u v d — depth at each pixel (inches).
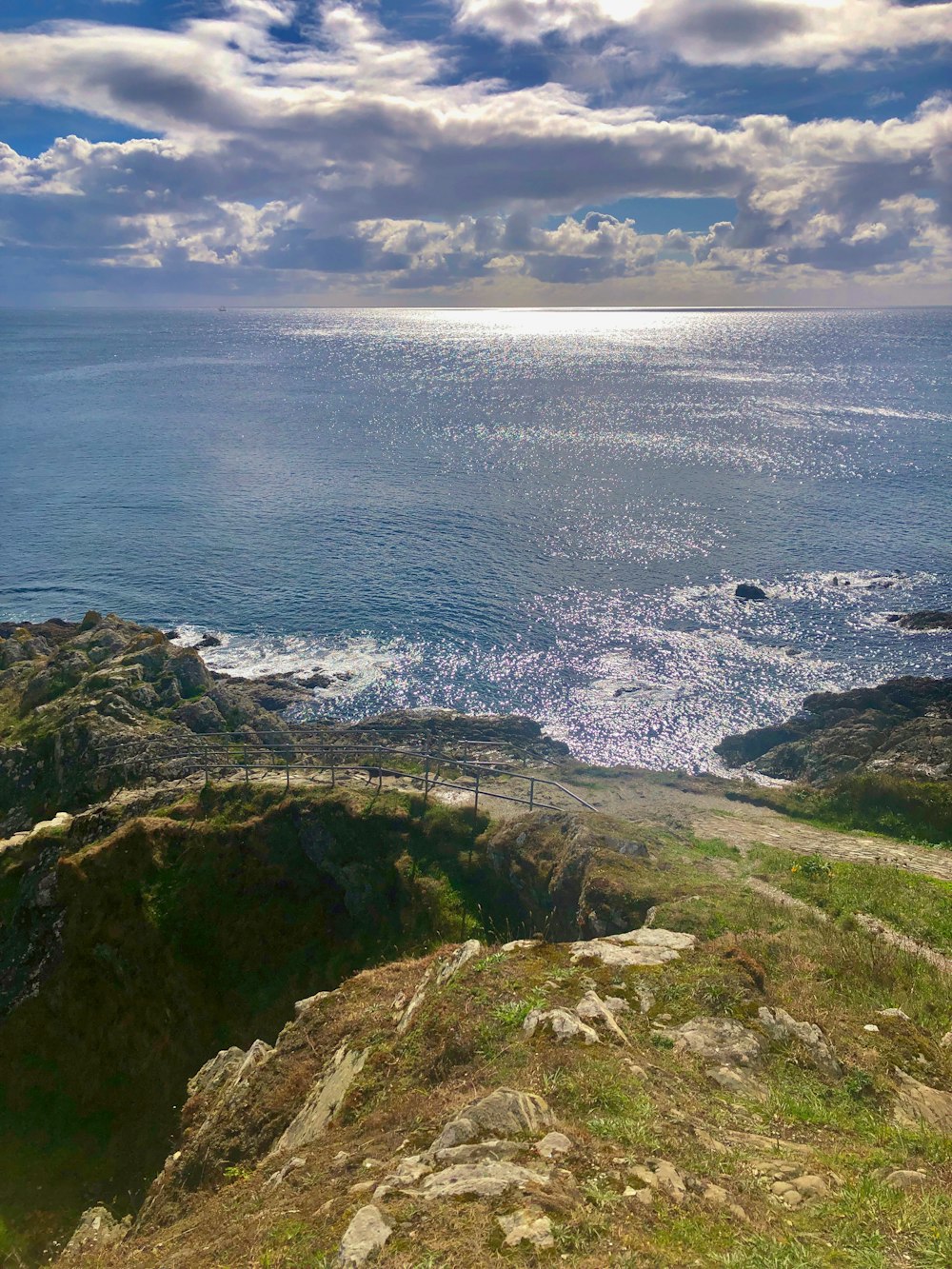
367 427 4896.7
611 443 4367.6
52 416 5255.9
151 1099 920.3
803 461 3858.3
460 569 2630.4
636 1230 275.7
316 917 1051.3
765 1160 340.5
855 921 724.7
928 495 3280.0
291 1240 330.3
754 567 2603.3
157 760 1369.3
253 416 5295.3
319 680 2000.5
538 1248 263.3
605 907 834.2
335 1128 480.7
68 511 3233.3
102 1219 781.3
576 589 2472.9
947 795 1130.7
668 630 2217.0
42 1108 923.4
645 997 493.7
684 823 1118.4
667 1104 375.9
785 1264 257.1
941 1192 311.3
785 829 1098.7
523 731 1700.3
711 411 5359.3
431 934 983.0
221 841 1114.1
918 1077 450.3
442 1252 268.4
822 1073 436.8
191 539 2923.2
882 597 2377.0
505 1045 445.7
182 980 1000.9
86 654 1779.0
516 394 6378.0
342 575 2598.4
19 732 1567.4
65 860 1095.0
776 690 1925.4
